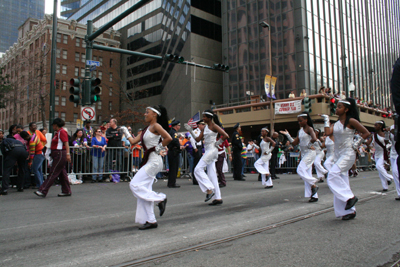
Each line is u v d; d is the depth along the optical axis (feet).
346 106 16.93
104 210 20.12
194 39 119.65
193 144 34.68
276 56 100.83
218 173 32.60
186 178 43.96
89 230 15.26
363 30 132.67
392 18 168.66
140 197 15.08
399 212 18.57
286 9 99.86
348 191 16.51
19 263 11.00
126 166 38.14
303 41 95.96
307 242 12.99
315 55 99.66
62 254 11.87
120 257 11.46
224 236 13.99
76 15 280.51
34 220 17.38
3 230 15.34
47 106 171.42
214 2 126.93
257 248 12.32
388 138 27.99
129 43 215.51
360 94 123.85
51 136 33.88
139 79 203.00
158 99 189.57
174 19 147.43
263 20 104.68
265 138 31.58
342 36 113.39
